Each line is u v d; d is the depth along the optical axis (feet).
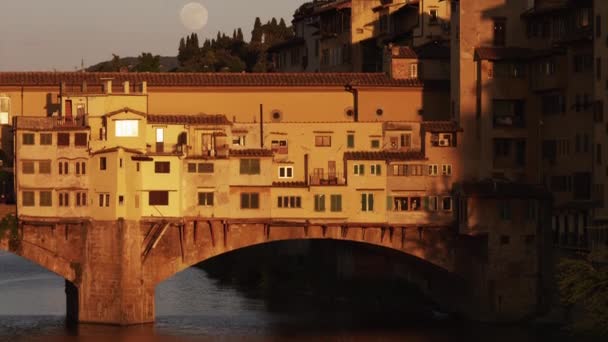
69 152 400.67
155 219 402.31
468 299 421.18
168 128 408.87
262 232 413.80
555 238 410.11
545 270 411.34
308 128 423.64
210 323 403.95
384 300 448.24
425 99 448.65
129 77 432.66
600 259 335.06
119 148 395.14
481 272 413.18
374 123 425.28
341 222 415.03
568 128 407.64
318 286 480.23
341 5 540.52
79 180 400.88
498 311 409.49
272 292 474.90
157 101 432.25
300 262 510.58
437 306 439.22
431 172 418.72
